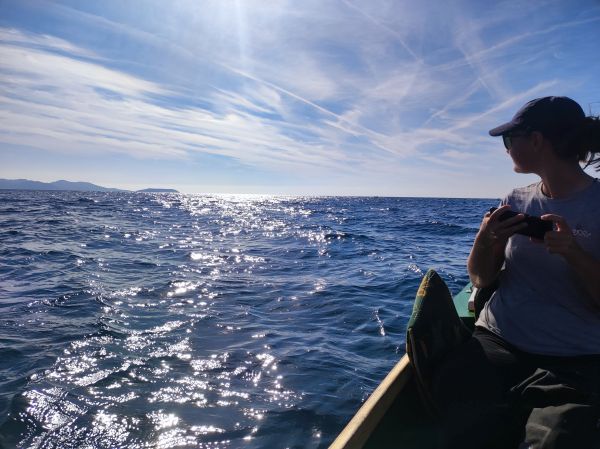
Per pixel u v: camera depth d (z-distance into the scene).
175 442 3.25
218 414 3.61
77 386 4.03
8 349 4.85
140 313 6.36
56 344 5.02
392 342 5.27
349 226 23.81
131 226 21.83
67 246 13.74
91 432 3.35
